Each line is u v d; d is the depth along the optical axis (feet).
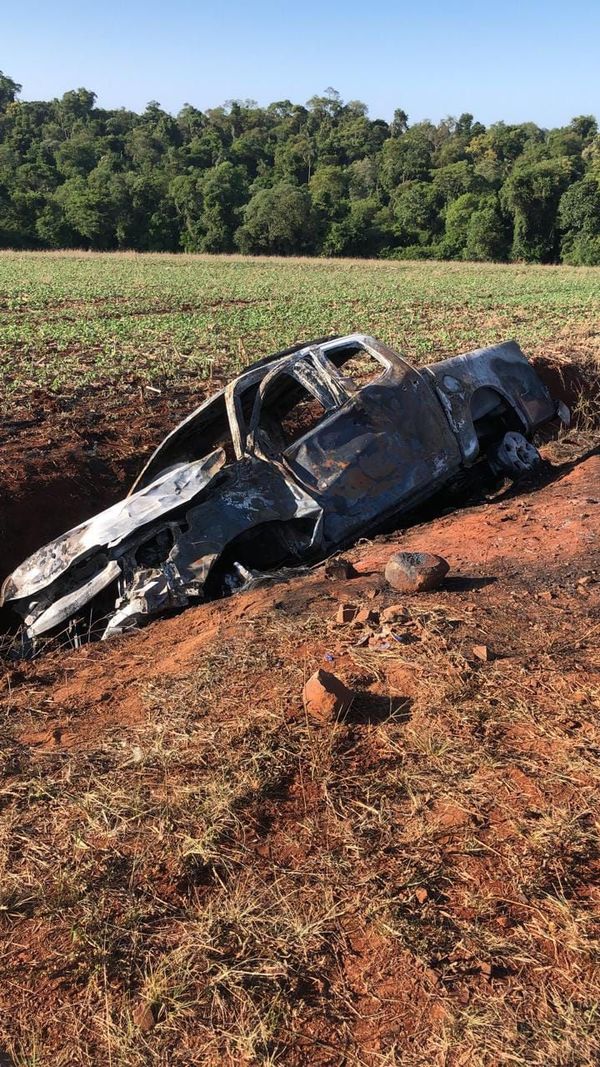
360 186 312.09
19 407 35.06
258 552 21.17
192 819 10.03
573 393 39.68
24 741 12.81
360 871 9.17
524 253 216.33
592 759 10.43
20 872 9.71
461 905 8.66
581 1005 7.51
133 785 10.87
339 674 12.75
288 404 26.35
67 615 18.63
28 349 49.52
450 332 56.95
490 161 331.36
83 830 10.20
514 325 62.49
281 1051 7.43
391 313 71.05
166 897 9.16
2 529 26.20
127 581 18.78
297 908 8.79
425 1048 7.29
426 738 11.04
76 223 232.94
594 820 9.51
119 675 14.92
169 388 39.27
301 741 11.24
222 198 240.32
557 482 25.36
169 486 19.88
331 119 510.17
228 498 19.70
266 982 8.04
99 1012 7.99
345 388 21.79
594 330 56.85
